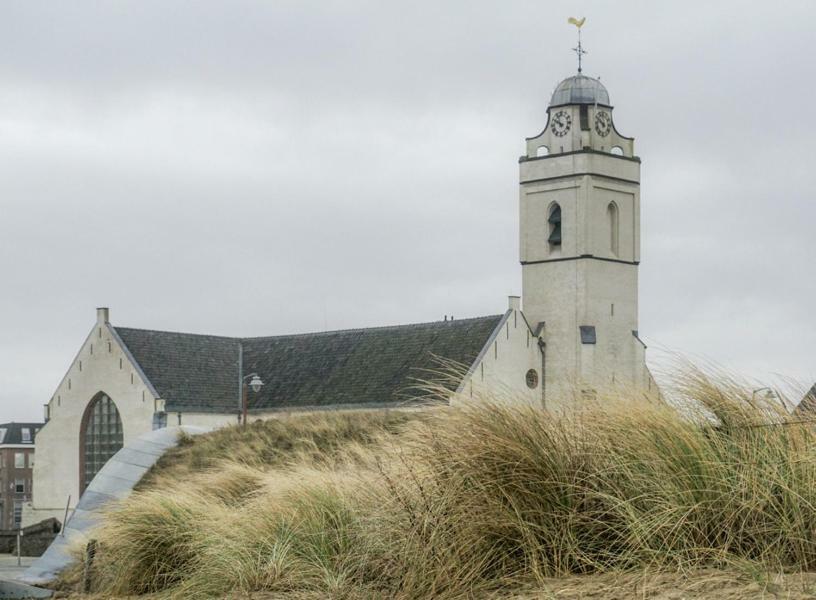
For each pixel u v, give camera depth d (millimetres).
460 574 11250
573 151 90875
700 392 11516
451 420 12227
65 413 85875
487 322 83250
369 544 12859
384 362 83375
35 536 49094
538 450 11711
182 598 14664
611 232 92438
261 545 14484
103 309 85000
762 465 10828
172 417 81750
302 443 28516
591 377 12719
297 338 90000
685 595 9547
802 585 9328
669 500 10898
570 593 10211
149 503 17281
